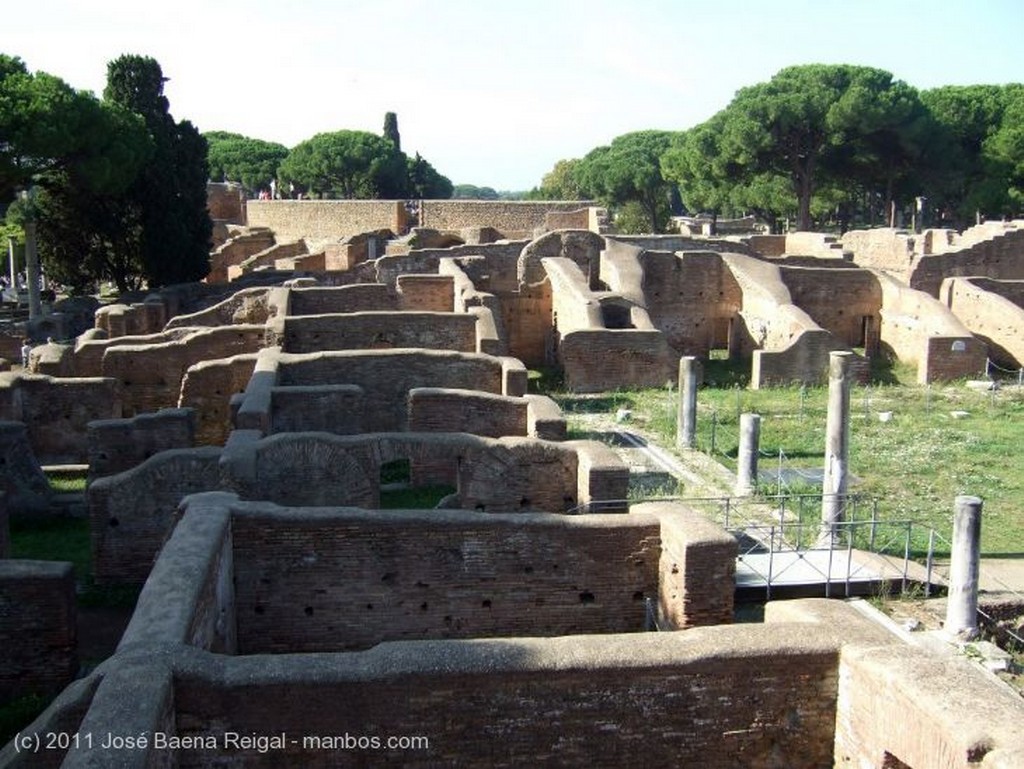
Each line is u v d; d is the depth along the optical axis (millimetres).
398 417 30516
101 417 29562
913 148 69062
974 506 17578
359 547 15836
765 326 44438
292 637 15992
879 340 47281
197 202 60188
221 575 14531
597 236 48656
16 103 45031
